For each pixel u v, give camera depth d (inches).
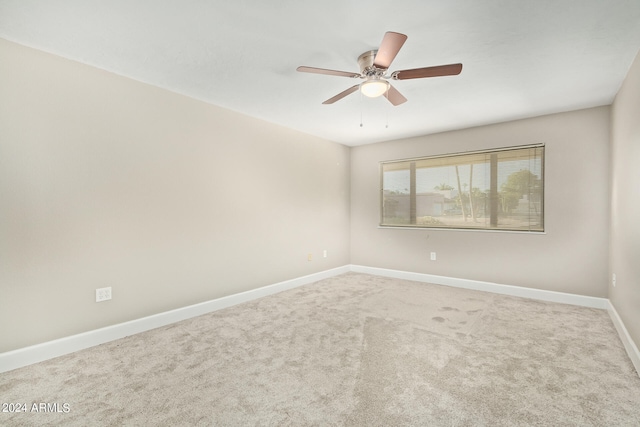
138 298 109.7
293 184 172.2
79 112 95.9
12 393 72.8
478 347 96.4
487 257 163.3
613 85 111.7
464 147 169.8
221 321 119.6
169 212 118.4
